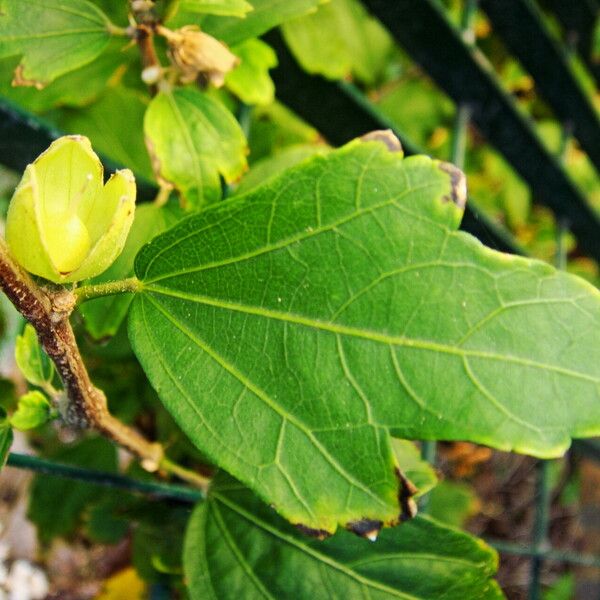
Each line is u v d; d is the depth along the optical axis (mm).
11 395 261
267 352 128
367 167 124
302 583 161
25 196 109
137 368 241
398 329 122
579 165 450
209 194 164
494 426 117
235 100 220
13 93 198
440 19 234
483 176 403
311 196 125
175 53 156
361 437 123
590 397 115
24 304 118
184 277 132
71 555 415
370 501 123
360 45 308
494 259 120
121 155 217
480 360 118
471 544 158
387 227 123
